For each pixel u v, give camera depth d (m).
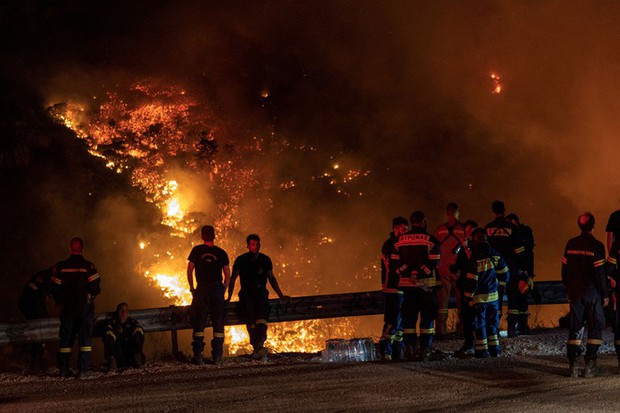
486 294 12.45
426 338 12.30
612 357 12.22
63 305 12.33
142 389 10.64
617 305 10.84
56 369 13.03
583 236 10.69
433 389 9.79
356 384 10.30
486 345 12.42
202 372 12.12
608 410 8.34
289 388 10.20
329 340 13.16
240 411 8.89
